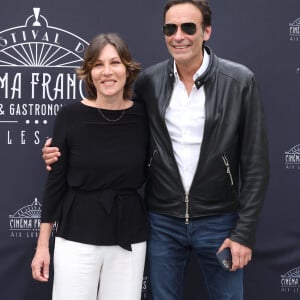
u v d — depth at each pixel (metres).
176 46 1.92
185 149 1.99
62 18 2.42
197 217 2.00
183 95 2.00
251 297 2.51
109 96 1.95
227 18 2.41
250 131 1.96
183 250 2.10
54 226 2.47
